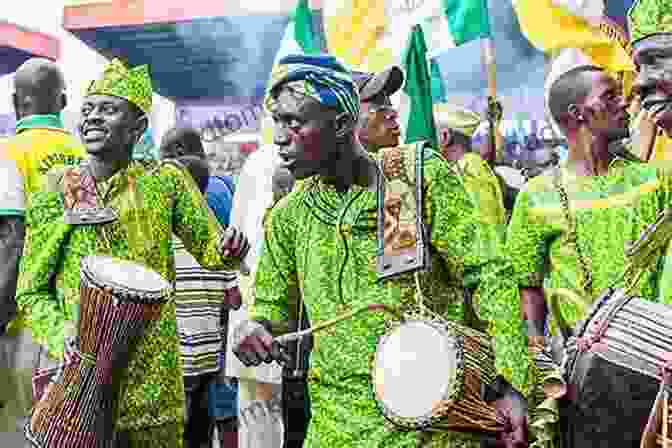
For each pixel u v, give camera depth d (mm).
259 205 6789
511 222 4828
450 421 3271
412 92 5445
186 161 6785
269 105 3559
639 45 3078
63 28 13508
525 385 3348
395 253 3457
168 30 13711
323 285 3557
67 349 4121
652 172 4625
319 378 3564
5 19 13320
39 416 4137
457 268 3514
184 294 6336
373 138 5406
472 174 5883
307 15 7234
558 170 4777
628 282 3344
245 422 6660
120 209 4578
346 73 3533
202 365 6359
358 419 3453
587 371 3145
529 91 11438
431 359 3303
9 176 5051
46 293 4562
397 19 7832
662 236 3232
